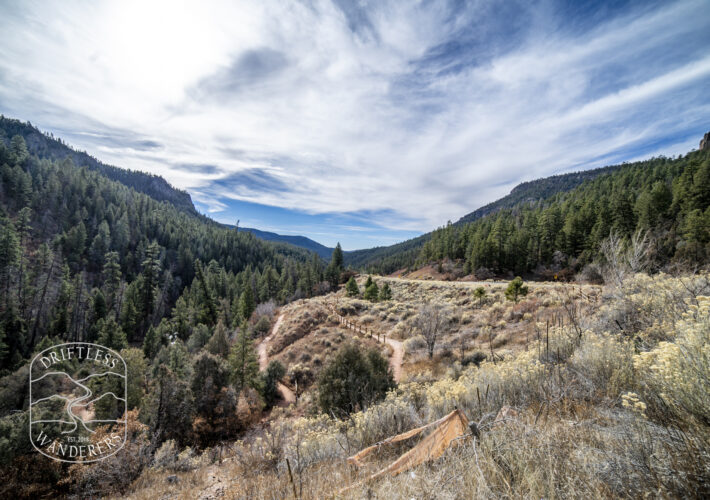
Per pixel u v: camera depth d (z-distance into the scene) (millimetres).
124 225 88688
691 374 1677
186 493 5039
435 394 5102
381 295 42438
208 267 87438
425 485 1983
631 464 1505
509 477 1721
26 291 47406
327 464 3842
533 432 2062
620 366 3139
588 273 22844
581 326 6070
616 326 5340
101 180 110688
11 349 38594
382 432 4461
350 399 9680
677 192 43469
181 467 7844
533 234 59281
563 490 1511
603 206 53000
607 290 9406
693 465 1370
